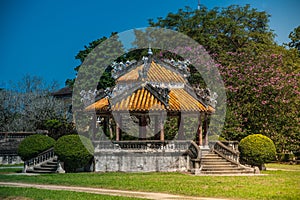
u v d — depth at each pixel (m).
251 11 53.75
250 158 31.92
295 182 24.36
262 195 19.44
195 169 29.23
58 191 20.80
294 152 46.69
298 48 58.03
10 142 45.09
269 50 47.62
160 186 22.39
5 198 19.09
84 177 26.94
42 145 33.56
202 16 50.84
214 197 19.03
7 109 58.88
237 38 52.09
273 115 43.19
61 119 55.53
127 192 20.70
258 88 43.66
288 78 44.38
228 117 43.59
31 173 31.50
